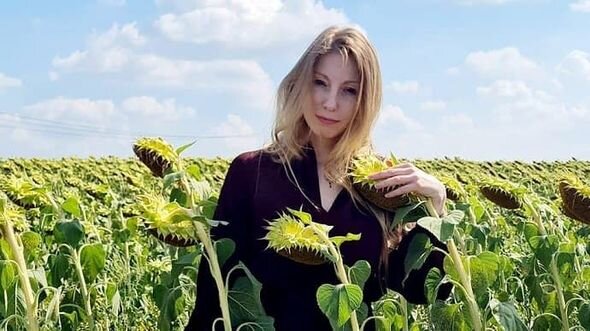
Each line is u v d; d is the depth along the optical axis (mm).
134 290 3354
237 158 2197
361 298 1830
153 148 2139
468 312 2246
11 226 2160
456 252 2088
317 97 2051
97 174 9672
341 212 2092
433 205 1988
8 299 2277
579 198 2320
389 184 1966
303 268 2100
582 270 2645
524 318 2977
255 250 2137
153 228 1975
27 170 10930
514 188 2648
